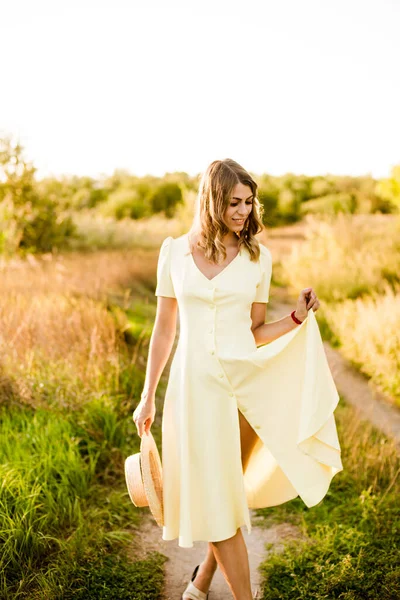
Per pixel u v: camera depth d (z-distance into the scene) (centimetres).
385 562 280
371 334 611
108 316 589
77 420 402
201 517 228
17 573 269
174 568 294
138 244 1304
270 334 244
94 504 338
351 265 923
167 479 234
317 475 235
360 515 323
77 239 1202
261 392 233
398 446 406
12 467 324
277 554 298
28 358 452
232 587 233
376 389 547
